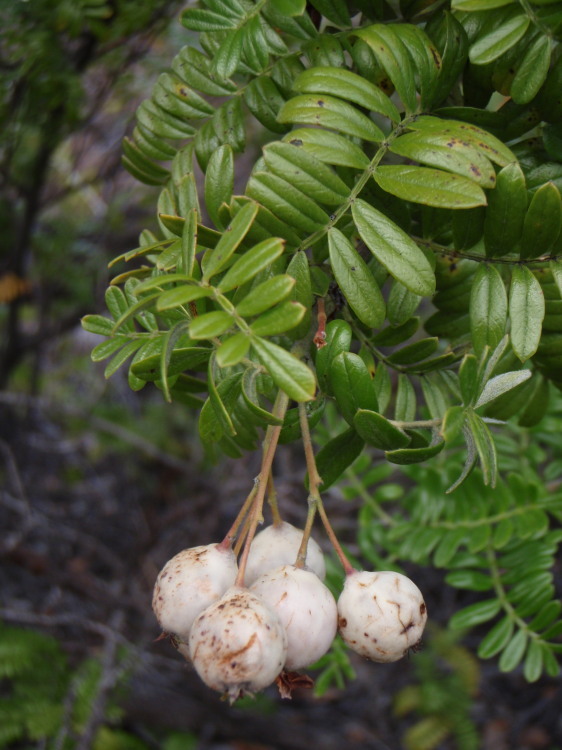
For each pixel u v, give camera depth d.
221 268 0.13
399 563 0.40
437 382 0.16
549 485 0.23
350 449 0.15
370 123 0.14
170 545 0.43
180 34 0.28
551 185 0.14
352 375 0.14
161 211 0.16
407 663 0.41
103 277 0.42
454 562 0.21
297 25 0.15
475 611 0.20
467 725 0.36
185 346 0.14
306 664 0.14
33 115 0.26
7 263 0.39
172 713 0.38
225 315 0.12
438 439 0.14
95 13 0.22
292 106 0.14
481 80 0.15
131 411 0.48
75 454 0.47
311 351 0.15
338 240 0.14
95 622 0.37
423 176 0.13
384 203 0.15
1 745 0.32
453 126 0.14
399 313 0.15
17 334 0.42
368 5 0.16
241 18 0.14
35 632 0.35
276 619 0.13
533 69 0.14
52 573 0.38
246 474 0.42
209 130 0.16
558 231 0.14
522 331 0.14
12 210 0.37
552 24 0.14
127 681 0.35
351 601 0.14
